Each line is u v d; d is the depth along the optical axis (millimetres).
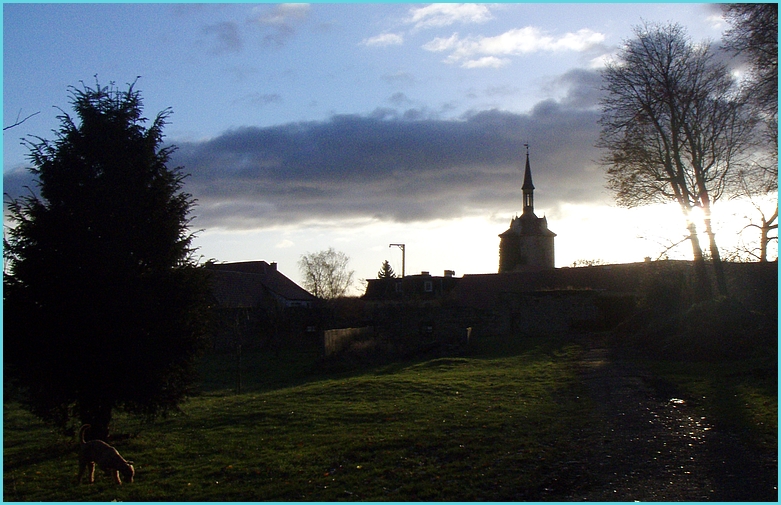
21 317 13125
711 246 28312
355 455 11477
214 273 15023
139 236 14094
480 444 11648
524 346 29312
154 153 14852
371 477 10156
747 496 8422
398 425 13680
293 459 11516
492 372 21172
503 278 55812
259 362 32969
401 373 22859
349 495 9297
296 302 59594
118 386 13523
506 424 13125
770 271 27469
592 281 51062
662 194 30875
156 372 13727
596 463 10188
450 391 17703
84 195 13750
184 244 14828
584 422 13023
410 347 30172
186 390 14672
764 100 22031
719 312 23062
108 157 14211
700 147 29500
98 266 13445
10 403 21328
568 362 22891
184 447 13305
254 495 9625
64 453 13969
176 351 14055
